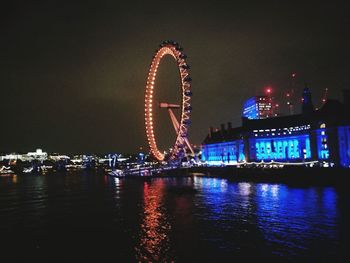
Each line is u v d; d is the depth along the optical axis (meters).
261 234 65.62
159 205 107.00
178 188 145.38
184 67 190.25
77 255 60.25
